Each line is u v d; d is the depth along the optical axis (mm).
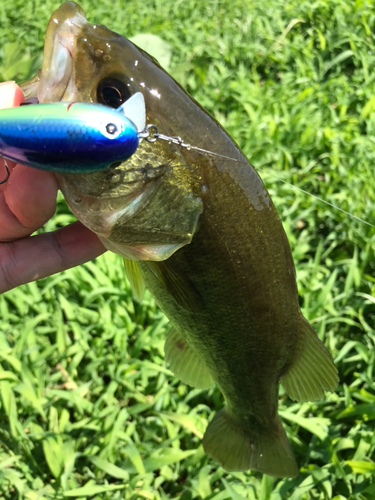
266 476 323
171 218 218
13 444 349
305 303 412
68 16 201
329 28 725
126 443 354
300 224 490
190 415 365
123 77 204
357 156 512
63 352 387
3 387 351
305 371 275
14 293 409
